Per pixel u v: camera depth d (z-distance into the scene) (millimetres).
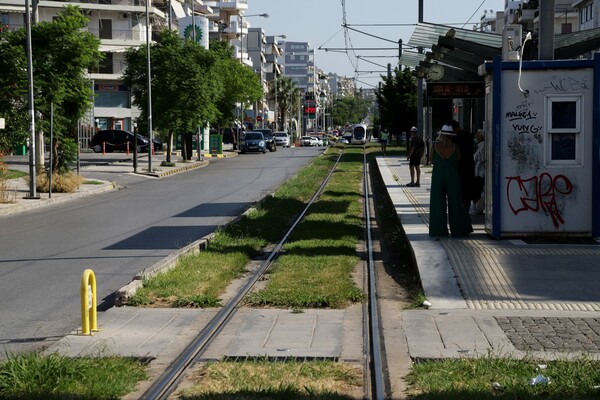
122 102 75312
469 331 8352
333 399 6125
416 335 8227
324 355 7574
